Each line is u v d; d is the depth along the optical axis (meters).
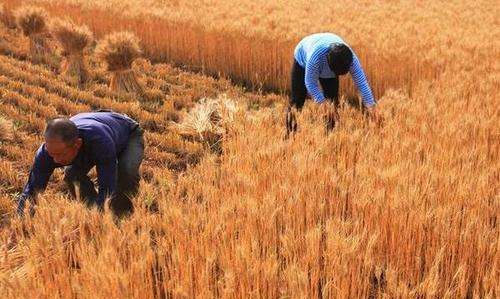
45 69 10.93
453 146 5.38
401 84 10.13
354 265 3.30
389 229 3.84
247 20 13.53
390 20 15.01
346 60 5.20
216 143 7.26
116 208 4.67
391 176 4.28
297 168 4.73
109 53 9.41
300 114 6.05
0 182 6.16
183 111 8.59
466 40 12.15
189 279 3.21
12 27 15.30
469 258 3.64
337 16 15.44
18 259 3.44
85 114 4.16
